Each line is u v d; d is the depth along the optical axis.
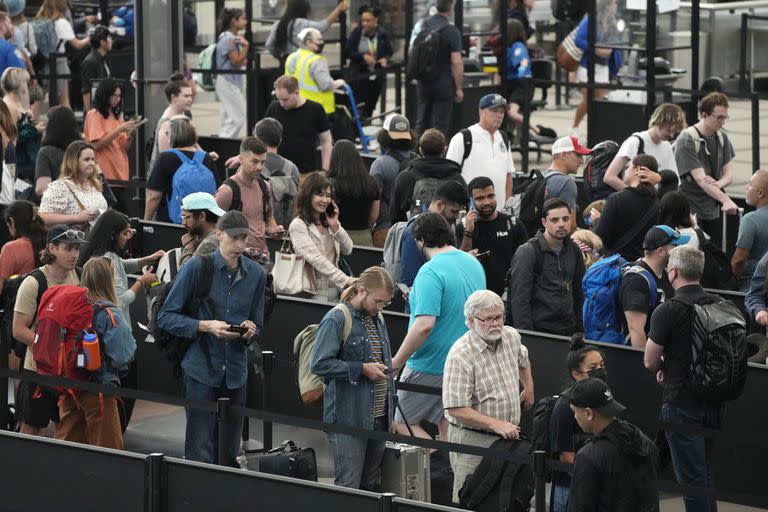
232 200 28.89
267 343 28.36
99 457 20.78
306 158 37.75
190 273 22.52
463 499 21.31
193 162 32.22
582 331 26.84
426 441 20.84
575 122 48.78
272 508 19.53
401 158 33.59
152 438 27.20
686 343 21.94
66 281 24.36
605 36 45.94
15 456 21.52
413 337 23.11
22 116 37.88
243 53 49.78
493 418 21.61
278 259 28.36
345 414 22.12
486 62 49.53
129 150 43.50
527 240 27.14
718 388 21.69
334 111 45.94
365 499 18.86
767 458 24.12
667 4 45.53
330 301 28.30
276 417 21.95
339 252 28.12
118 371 24.14
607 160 35.41
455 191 26.22
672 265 22.16
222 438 22.16
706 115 36.03
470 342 21.67
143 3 38.88
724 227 37.69
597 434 17.78
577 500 17.70
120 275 25.31
